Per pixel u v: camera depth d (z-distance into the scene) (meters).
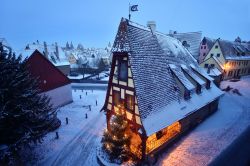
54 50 51.16
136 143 13.96
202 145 14.92
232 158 13.27
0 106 10.82
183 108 15.19
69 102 26.73
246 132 16.83
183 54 20.78
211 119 19.84
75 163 13.19
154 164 12.77
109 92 14.97
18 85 11.84
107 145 13.84
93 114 22.38
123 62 13.05
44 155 14.08
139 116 12.27
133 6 13.77
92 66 56.09
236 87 32.75
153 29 16.30
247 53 45.75
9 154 11.16
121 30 13.20
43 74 22.00
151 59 14.23
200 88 18.19
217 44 39.44
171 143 15.00
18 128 11.98
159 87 13.95
